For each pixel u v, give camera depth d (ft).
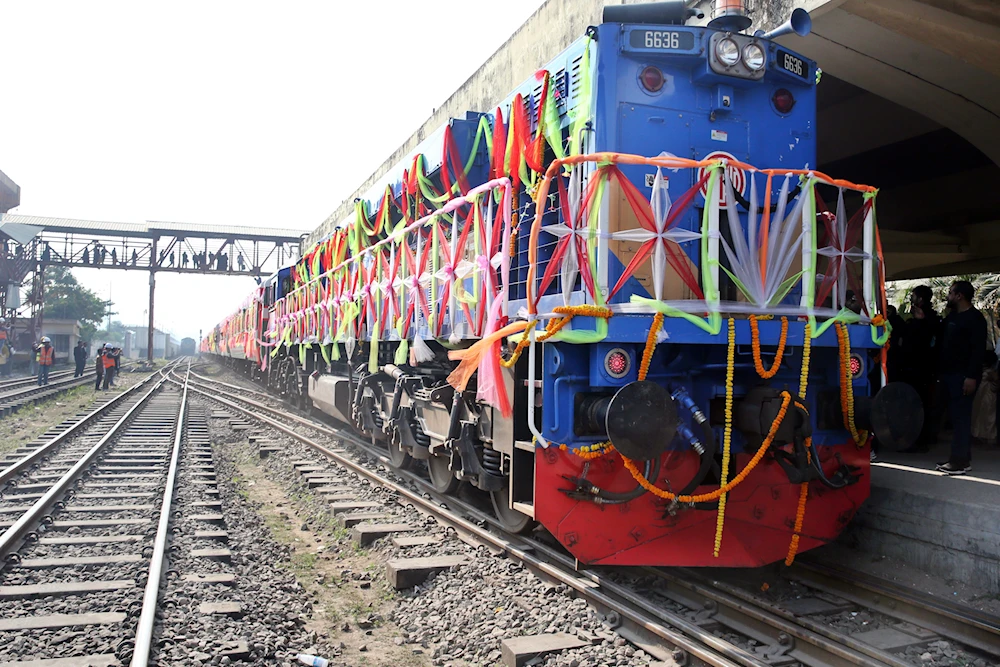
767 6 21.63
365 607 16.67
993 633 13.34
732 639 13.97
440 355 24.12
